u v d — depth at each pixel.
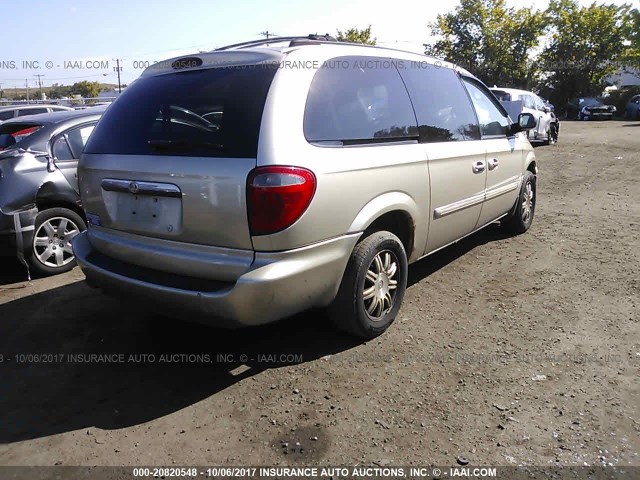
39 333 4.05
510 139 5.68
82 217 5.60
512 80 38.22
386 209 3.62
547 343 3.70
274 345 3.77
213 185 2.96
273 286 2.95
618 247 5.82
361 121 3.54
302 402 3.10
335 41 3.78
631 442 2.69
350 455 2.65
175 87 3.41
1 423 2.97
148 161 3.23
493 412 2.96
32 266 5.25
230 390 3.24
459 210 4.63
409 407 3.02
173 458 2.67
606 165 12.23
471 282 4.88
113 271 3.43
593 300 4.40
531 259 5.48
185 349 3.76
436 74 4.57
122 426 2.93
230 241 2.99
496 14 36.69
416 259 4.25
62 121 5.59
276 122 2.99
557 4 37.56
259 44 3.74
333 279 3.34
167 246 3.24
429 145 4.14
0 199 4.99
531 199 6.50
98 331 4.07
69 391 3.28
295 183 2.94
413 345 3.71
